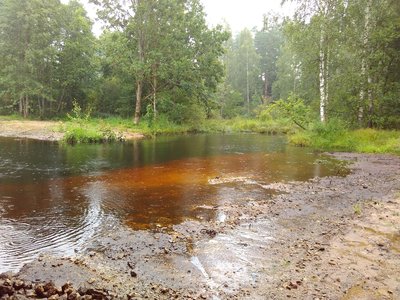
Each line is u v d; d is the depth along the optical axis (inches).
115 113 1482.5
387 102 795.4
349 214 270.7
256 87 2615.7
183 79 1198.3
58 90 1385.3
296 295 151.9
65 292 145.1
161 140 901.8
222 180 393.4
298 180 398.9
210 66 1243.2
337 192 341.7
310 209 282.7
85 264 174.4
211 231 226.4
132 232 221.5
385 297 151.8
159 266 175.8
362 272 174.4
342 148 721.6
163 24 1133.1
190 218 253.9
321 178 410.3
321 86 831.1
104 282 156.8
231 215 262.7
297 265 180.9
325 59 825.5
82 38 1386.6
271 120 1526.8
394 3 786.8
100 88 1435.8
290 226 241.1
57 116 1369.3
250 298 148.7
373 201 309.4
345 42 802.8
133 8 1116.5
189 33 1204.5
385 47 780.6
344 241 214.8
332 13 800.3
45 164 469.7
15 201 288.7
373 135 741.3
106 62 1366.9
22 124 1021.2
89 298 141.4
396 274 173.0
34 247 197.3
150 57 1112.8
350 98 799.7
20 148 624.4
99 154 585.6
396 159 563.8
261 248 202.1
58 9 1325.0
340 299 149.5
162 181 382.0
